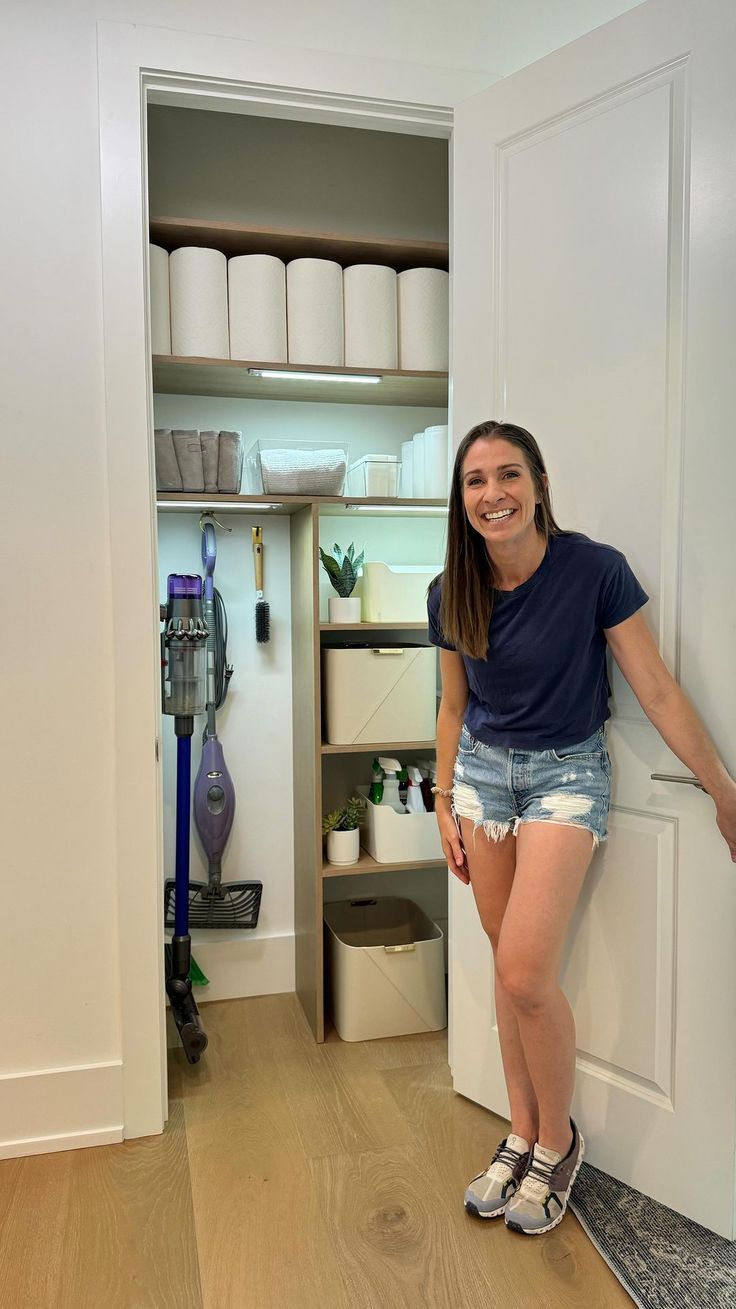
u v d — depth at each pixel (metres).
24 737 1.90
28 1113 1.92
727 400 1.53
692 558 1.59
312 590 2.29
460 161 1.96
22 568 1.88
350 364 2.33
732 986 1.58
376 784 2.50
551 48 2.16
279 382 2.36
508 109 1.85
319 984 2.36
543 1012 1.58
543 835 1.61
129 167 1.86
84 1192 1.78
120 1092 1.96
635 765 1.69
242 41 1.93
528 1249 1.60
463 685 1.84
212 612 2.46
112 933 1.96
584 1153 1.80
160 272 2.17
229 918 2.58
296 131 2.49
